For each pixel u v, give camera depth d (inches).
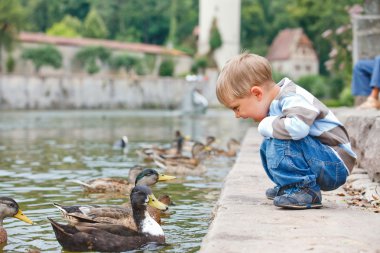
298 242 168.9
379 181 288.2
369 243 168.1
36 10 4286.4
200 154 606.2
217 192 377.7
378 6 684.1
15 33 2947.8
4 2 2898.6
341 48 1213.1
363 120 339.9
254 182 302.0
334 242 168.7
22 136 900.0
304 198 220.7
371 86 469.1
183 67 3533.5
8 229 260.5
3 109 2721.5
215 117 1806.1
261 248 162.7
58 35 3927.2
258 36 4153.5
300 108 214.5
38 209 309.3
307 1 2886.3
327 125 221.3
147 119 1638.8
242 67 222.7
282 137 215.5
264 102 224.2
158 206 237.9
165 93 3189.0
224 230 184.2
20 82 2775.6
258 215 208.7
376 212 219.0
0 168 496.7
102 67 3292.3
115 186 379.2
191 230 257.0
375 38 637.9
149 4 4335.6
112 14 4323.3
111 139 852.6
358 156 350.3
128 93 3088.1
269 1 4333.2
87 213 247.3
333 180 222.5
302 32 3833.7
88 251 220.4
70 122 1421.0
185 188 397.1
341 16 2642.7
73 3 4382.4
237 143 700.0
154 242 231.3
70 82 2918.3
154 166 524.1
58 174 463.2
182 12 4232.3
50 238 243.1
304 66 3823.8
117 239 223.3
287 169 221.1
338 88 2716.5
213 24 3486.7
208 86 3344.0
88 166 521.7
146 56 3415.4
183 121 1523.1
